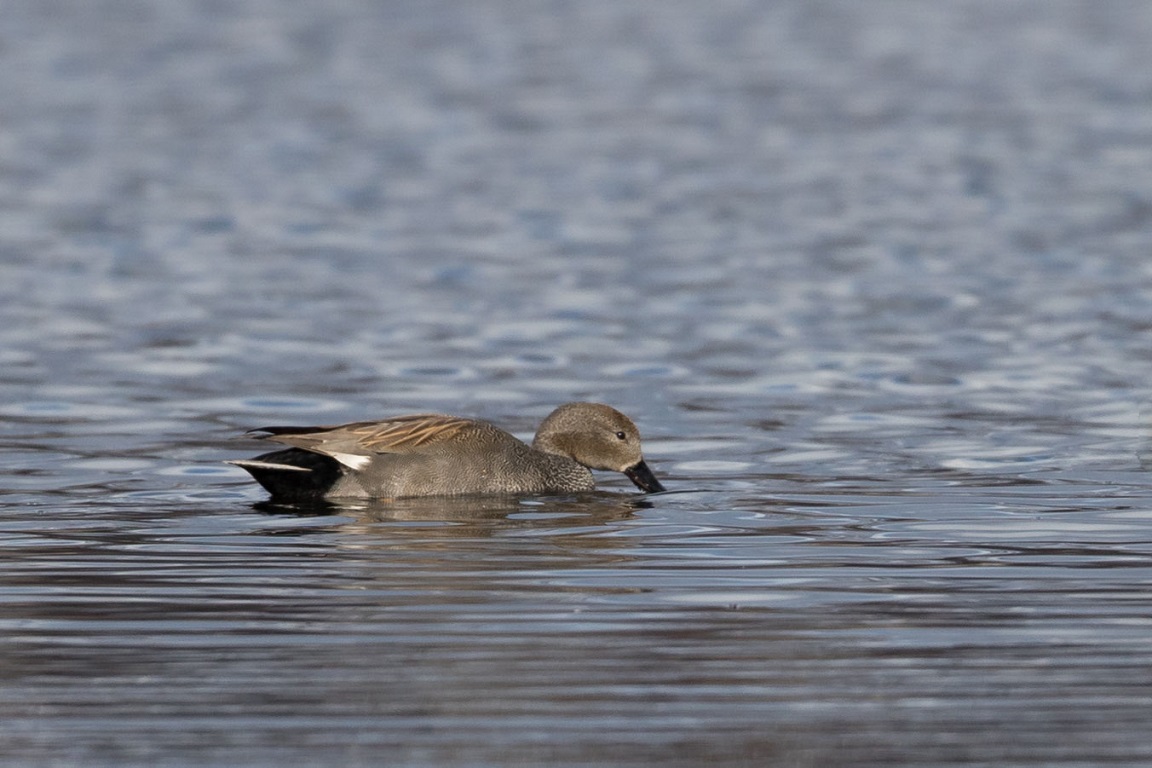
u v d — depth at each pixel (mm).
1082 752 8391
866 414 16750
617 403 17328
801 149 36750
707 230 27734
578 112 42094
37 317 21250
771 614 10562
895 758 8312
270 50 53031
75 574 11453
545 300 22484
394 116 41625
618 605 10750
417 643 9992
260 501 13719
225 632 10211
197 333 20453
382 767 8227
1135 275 23734
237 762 8297
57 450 15320
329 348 19766
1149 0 63938
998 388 17766
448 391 17844
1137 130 38406
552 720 8797
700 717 8836
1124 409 16828
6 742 8523
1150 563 11648
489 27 58094
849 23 59438
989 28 57781
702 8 63094
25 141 37562
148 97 44281
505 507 13641
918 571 11523
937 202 30219
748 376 18391
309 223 28719
